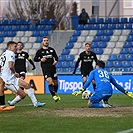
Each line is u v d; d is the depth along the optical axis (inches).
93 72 1304.1
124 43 2970.0
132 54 2861.7
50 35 3144.7
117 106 1358.3
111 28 3125.0
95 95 1285.7
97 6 3543.3
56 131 830.5
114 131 817.5
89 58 1891.0
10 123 956.6
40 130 847.1
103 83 1283.2
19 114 1139.9
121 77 2440.9
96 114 1106.7
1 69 1278.3
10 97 2116.1
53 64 1649.9
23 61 1855.3
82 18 3191.4
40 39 3112.7
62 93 2503.7
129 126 888.3
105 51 2918.3
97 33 3088.1
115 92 2449.6
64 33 3147.1
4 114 1144.8
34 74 2701.8
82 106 1381.6
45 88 2534.5
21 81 1304.1
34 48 3041.3
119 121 964.6
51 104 1510.8
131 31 3063.5
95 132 807.7
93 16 3503.9
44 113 1154.7
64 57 2883.9
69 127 884.6
